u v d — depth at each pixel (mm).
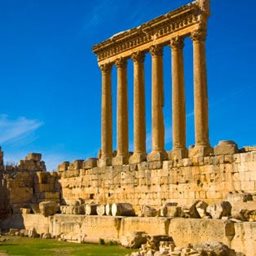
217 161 41250
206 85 46750
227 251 25484
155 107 50812
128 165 50188
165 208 35781
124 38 55656
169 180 45406
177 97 48625
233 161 39969
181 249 26312
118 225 37969
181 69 49438
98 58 60031
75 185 58094
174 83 49062
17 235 49531
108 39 57906
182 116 48562
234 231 28375
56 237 45125
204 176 42250
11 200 60594
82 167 57688
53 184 62188
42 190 61719
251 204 30969
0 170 75375
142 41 53750
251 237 27281
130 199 49406
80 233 41938
